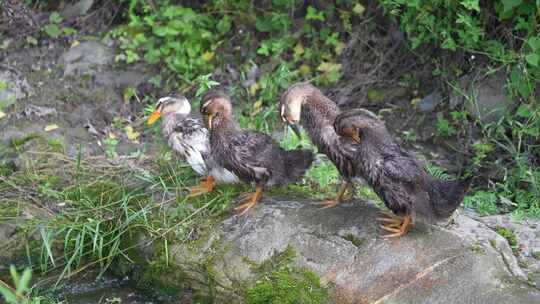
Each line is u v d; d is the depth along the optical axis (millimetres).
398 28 5484
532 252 4320
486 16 5094
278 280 4238
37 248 4633
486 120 5035
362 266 4191
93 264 4613
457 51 5234
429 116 5266
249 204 4547
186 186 4824
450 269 4109
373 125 4238
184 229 4547
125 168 5023
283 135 5168
